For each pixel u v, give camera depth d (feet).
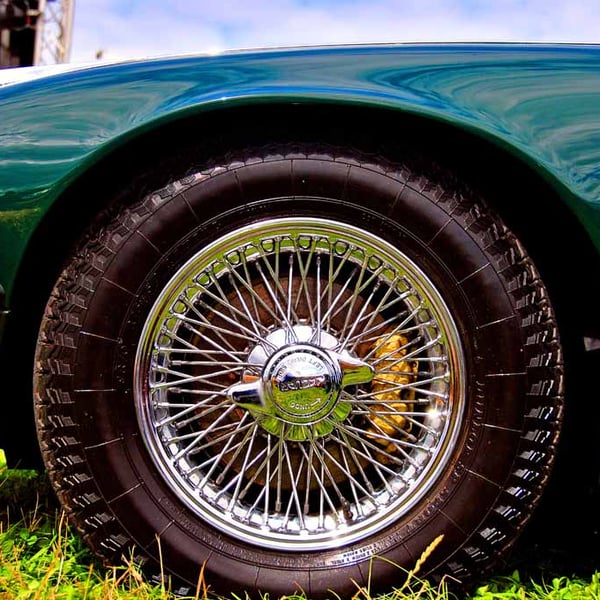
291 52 4.80
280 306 4.93
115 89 4.78
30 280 5.05
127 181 5.12
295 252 4.98
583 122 4.69
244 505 5.08
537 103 4.70
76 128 4.73
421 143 5.08
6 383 5.16
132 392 4.82
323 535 4.93
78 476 4.78
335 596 4.85
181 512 4.89
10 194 4.72
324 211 4.87
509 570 5.37
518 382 4.80
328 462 5.15
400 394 5.11
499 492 4.81
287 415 4.87
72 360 4.75
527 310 4.82
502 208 5.21
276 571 4.86
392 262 4.92
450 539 4.86
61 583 4.84
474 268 4.83
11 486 6.86
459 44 4.88
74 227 5.18
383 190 4.84
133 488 4.82
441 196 4.86
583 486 5.37
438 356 4.94
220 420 4.97
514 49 4.84
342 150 4.88
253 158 4.85
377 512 4.95
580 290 5.19
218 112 4.83
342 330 4.97
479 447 4.83
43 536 5.63
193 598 4.71
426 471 4.92
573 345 5.22
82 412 4.76
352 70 4.72
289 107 4.80
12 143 4.74
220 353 4.96
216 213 4.83
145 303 4.82
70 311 4.77
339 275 5.12
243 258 4.94
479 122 4.66
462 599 5.00
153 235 4.80
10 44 39.11
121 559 4.87
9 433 5.50
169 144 5.04
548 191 4.87
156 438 4.87
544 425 4.79
